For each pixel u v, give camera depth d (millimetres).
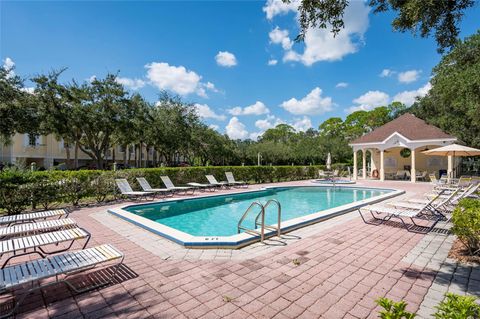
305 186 19422
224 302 3348
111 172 12195
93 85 21375
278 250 5328
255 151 38594
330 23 4367
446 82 17344
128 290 3670
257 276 4105
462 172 33594
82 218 8406
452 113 24094
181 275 4148
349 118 56562
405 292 3602
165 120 28203
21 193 9242
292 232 6715
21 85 17625
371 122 48000
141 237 6293
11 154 28531
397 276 4113
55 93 19453
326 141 40125
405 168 27047
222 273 4219
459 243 5766
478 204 5691
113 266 4477
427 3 3633
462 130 23703
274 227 6500
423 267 4465
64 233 5004
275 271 4293
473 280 3955
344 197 15891
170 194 14094
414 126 24297
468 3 3758
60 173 10383
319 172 25188
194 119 31562
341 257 4941
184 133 29250
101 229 7059
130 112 23016
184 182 16625
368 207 8086
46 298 3463
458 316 1774
